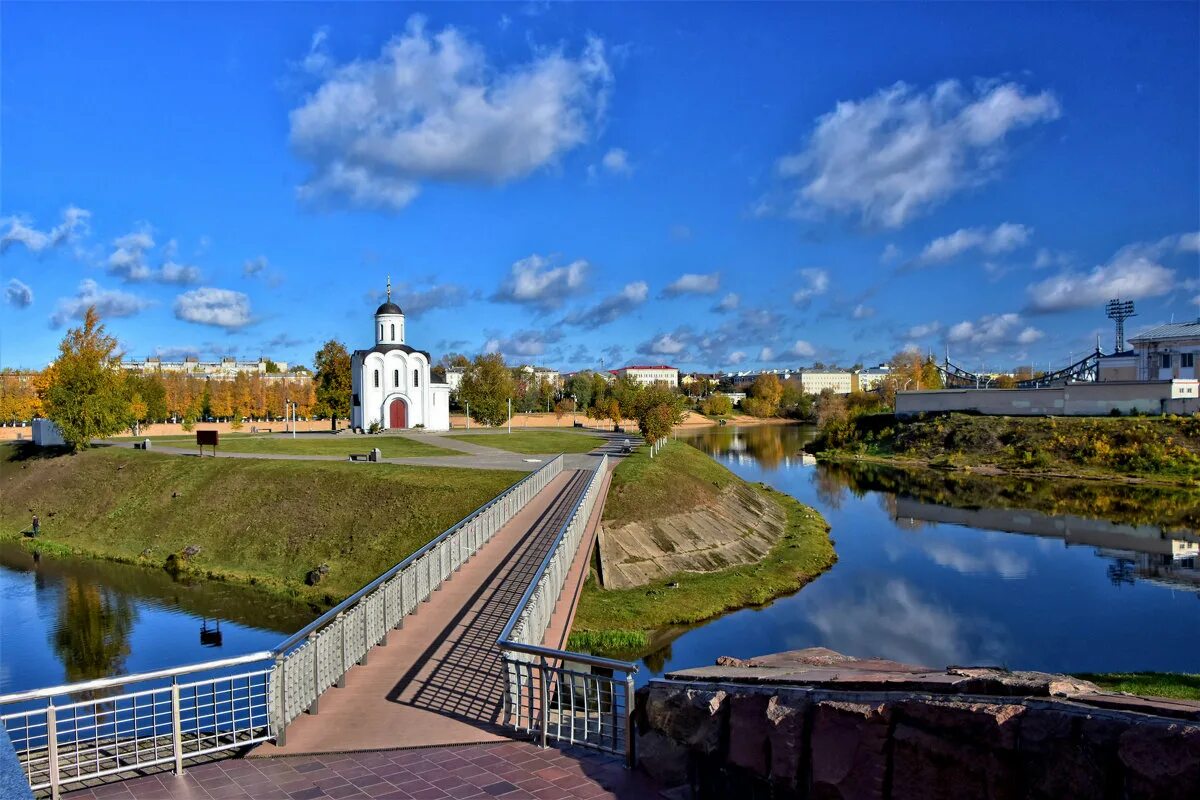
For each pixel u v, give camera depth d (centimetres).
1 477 5891
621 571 3469
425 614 1684
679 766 816
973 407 9512
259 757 970
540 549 2350
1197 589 3559
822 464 8781
